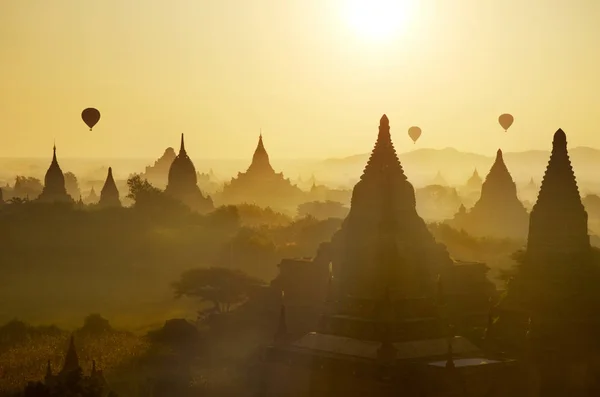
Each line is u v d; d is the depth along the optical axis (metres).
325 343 99.56
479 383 93.56
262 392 101.12
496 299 123.31
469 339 109.44
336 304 102.88
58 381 101.75
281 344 103.69
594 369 103.69
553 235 109.62
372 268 102.31
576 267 108.69
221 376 111.31
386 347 93.94
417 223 114.06
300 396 97.38
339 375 94.69
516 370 97.94
